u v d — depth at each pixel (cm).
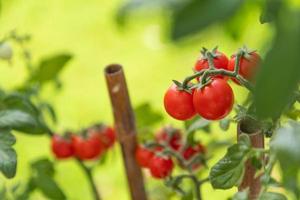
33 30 237
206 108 90
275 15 48
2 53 119
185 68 222
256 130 95
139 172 118
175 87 93
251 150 92
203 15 47
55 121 121
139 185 118
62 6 251
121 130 114
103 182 181
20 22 227
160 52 229
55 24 245
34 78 120
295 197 98
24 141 185
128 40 236
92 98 219
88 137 119
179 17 47
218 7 47
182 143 112
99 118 209
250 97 91
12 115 107
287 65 45
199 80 93
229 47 159
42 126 115
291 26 46
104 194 179
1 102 114
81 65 233
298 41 45
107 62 233
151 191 124
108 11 248
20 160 168
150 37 232
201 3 47
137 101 215
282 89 46
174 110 93
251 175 97
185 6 47
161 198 123
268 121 91
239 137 94
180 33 46
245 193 95
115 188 180
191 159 109
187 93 92
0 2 125
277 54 46
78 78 228
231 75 90
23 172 168
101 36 241
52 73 120
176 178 109
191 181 116
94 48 238
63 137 119
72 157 123
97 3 253
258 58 90
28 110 114
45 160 119
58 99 212
